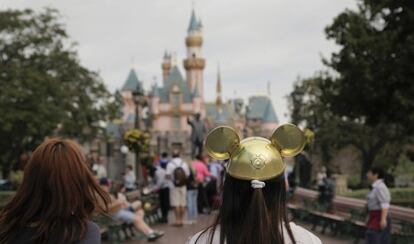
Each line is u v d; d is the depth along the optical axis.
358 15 24.83
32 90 45.00
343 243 15.27
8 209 3.33
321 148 52.59
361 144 50.62
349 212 18.36
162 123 130.25
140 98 31.50
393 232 13.89
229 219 3.21
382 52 23.16
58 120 45.62
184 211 20.31
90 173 3.40
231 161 3.29
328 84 26.28
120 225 15.25
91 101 51.19
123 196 15.79
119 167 69.88
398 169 52.12
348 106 25.06
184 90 132.12
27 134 46.06
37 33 48.31
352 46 23.64
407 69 22.30
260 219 3.12
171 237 16.28
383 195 11.42
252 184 3.16
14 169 22.41
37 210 3.28
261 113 143.50
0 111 43.59
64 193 3.25
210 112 149.25
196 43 152.00
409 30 23.16
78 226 3.24
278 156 3.28
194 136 30.73
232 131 3.39
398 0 23.22
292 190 26.67
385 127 46.81
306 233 3.23
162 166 22.39
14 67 45.44
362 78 23.73
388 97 23.83
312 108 52.72
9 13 47.22
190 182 19.88
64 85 48.25
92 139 53.75
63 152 3.34
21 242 3.23
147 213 19.89
